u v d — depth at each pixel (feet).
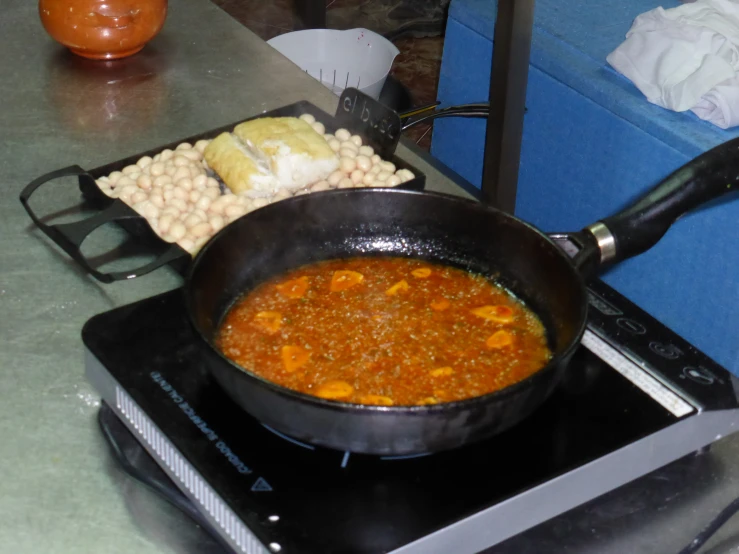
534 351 2.75
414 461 2.42
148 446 2.61
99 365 2.74
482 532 2.34
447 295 2.98
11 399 2.86
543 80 6.06
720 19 5.63
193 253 3.40
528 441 2.49
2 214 3.76
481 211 2.98
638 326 2.92
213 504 2.36
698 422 2.62
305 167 3.79
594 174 5.91
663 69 5.42
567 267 2.66
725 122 5.22
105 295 3.34
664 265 5.60
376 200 3.07
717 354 5.51
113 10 4.75
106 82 4.83
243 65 5.08
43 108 4.58
